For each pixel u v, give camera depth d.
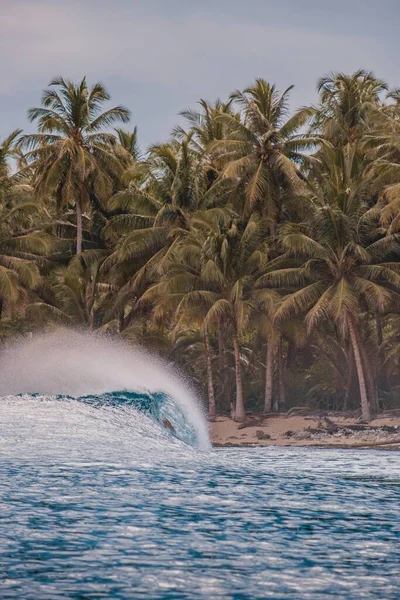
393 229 157.25
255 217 170.38
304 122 181.75
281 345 189.88
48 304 189.25
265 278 165.25
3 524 30.19
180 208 182.88
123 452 50.62
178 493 37.91
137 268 192.25
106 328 176.88
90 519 31.36
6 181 197.75
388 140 166.75
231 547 28.14
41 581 23.80
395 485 47.69
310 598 22.97
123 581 23.98
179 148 199.12
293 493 40.84
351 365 178.62
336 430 152.25
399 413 166.62
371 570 25.73
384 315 186.38
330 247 156.38
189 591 23.31
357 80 194.25
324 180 180.25
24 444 50.53
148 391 80.25
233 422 165.25
